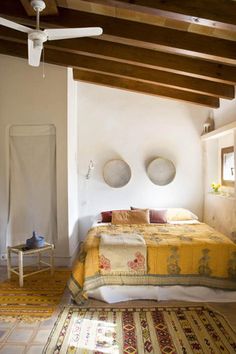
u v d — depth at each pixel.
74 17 3.10
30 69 4.36
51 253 3.98
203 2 2.39
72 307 3.07
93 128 5.33
